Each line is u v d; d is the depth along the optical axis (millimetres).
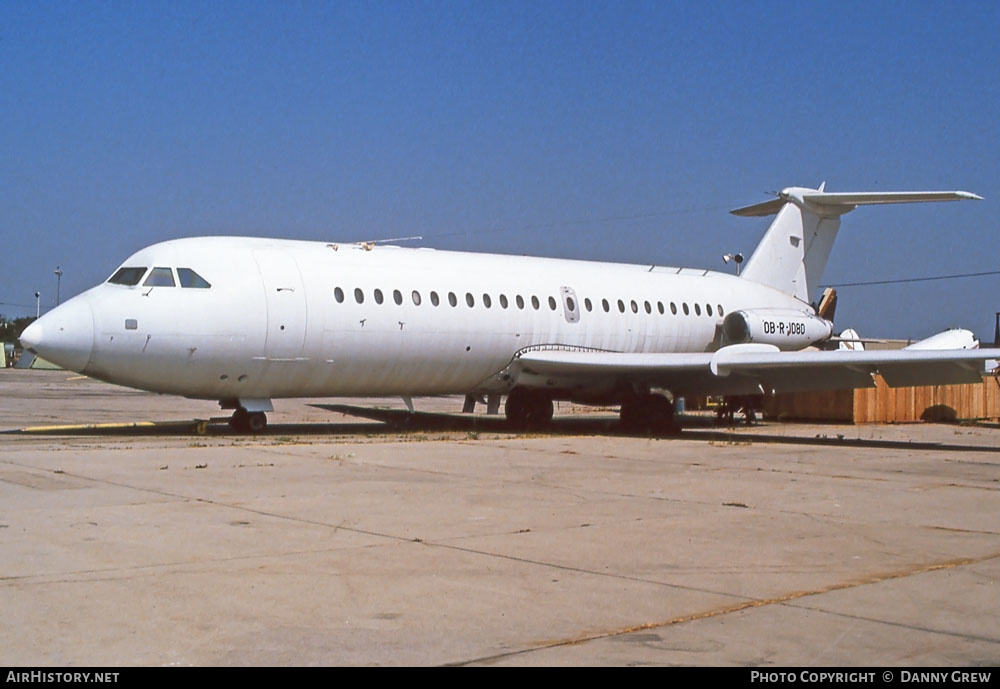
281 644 6527
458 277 24141
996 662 6430
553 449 19500
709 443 22188
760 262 32438
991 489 14766
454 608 7449
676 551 9633
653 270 29953
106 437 20375
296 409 33250
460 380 24516
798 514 12039
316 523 10633
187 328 19750
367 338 21984
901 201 29891
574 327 26266
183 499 11953
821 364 22422
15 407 32719
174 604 7367
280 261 21250
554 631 6941
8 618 6922
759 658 6426
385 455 17406
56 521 10375
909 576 8781
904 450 21547
